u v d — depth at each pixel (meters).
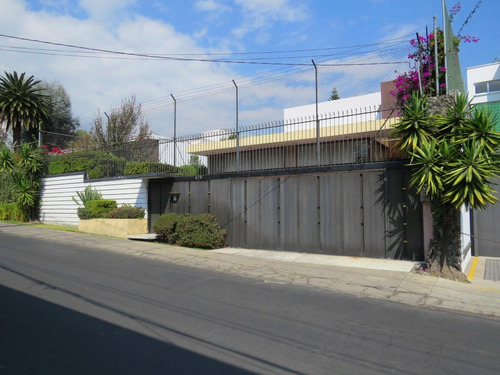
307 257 11.72
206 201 14.92
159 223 14.37
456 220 9.12
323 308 6.75
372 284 8.49
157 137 29.86
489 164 8.26
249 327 5.61
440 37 11.81
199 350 4.71
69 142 34.94
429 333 5.59
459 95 9.14
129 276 8.87
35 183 21.22
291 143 14.77
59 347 4.70
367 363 4.46
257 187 13.55
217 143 16.16
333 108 17.12
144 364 4.27
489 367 4.43
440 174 8.56
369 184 11.38
